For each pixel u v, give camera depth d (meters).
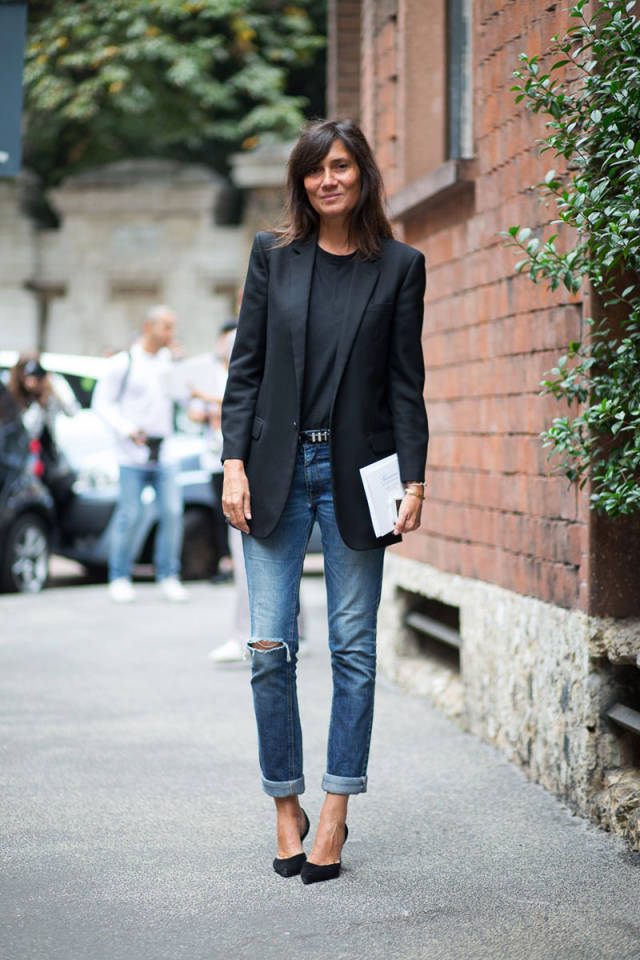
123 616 10.91
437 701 7.09
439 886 4.36
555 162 5.37
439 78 7.80
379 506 4.44
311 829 5.02
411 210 7.54
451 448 6.96
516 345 5.90
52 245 26.62
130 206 26.25
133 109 24.16
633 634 4.96
